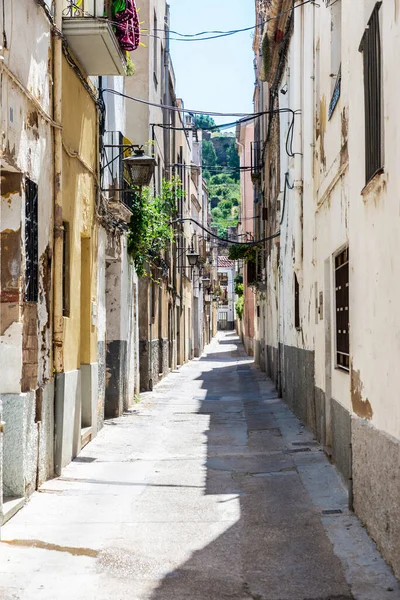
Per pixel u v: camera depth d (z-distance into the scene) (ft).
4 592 16.74
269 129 76.23
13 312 24.39
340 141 28.27
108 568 18.53
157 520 23.08
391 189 17.61
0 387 24.45
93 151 39.17
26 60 25.26
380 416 19.06
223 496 26.35
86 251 38.19
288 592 16.84
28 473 25.34
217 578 17.84
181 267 110.63
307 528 21.85
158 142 77.97
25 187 24.90
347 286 27.89
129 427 44.04
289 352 53.93
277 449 35.83
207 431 42.57
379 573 17.71
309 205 40.81
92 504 25.02
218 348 184.14
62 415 29.99
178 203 106.22
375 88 19.22
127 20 35.88
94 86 39.17
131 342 56.08
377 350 19.43
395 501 17.25
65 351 31.40
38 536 21.12
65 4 32.32
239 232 181.88
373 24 19.36
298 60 46.11
